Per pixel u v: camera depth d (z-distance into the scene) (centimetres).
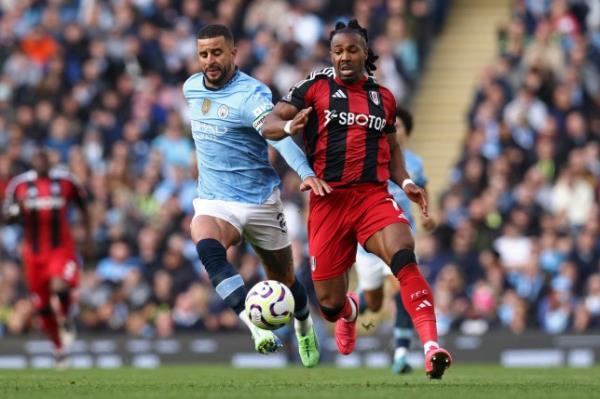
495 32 8256
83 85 7669
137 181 7112
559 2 7900
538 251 6266
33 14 8325
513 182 6794
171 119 7281
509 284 6212
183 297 6175
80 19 8319
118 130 7438
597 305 6006
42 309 5194
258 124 3238
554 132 6981
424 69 8100
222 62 3269
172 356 5784
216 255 3198
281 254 3431
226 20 8081
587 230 6288
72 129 7494
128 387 3180
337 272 3180
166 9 8138
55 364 5212
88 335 5994
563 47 7606
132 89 7669
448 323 6016
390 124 3147
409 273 3006
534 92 7231
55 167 7100
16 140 7319
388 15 7994
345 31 3077
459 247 6328
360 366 5550
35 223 5191
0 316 6388
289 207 6438
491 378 3791
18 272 6544
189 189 6931
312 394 2794
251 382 3500
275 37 8019
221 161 3319
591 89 7412
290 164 3114
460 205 6669
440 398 2672
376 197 3097
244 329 6066
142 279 6344
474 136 7062
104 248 6712
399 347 4275
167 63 7862
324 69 3150
